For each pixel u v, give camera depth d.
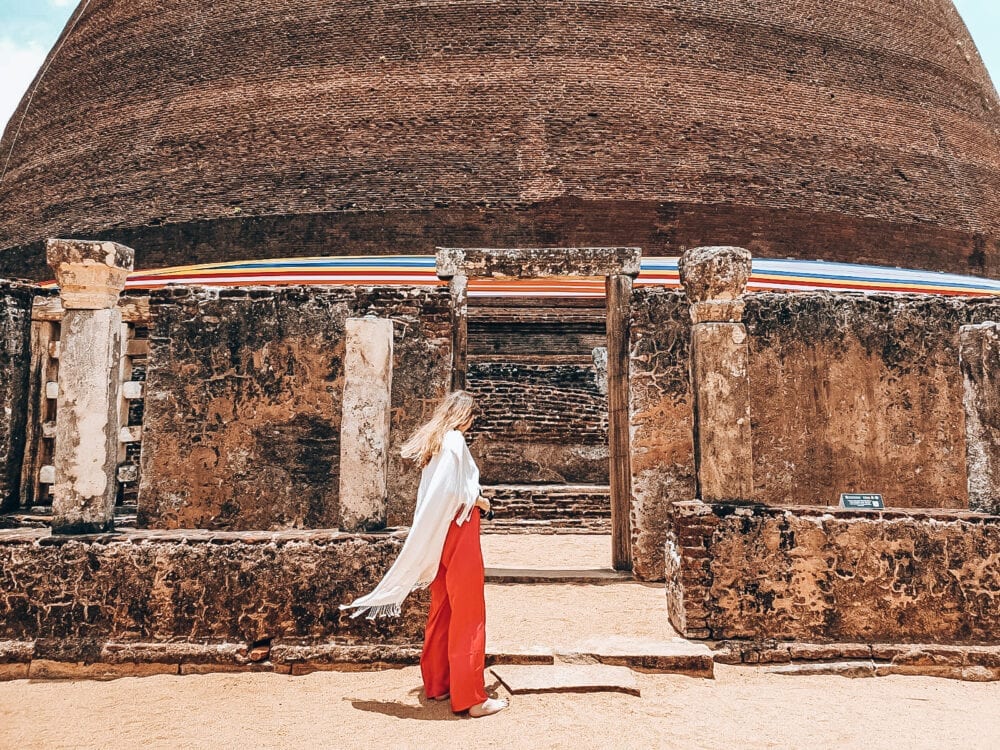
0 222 23.36
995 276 22.45
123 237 20.75
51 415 7.54
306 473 7.30
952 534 5.27
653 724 3.97
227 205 20.09
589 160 19.45
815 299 7.64
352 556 4.98
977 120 24.19
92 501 5.23
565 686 4.41
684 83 20.33
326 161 19.84
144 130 21.56
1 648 4.79
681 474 7.74
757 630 5.21
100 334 5.36
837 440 7.51
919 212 21.55
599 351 16.22
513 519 11.25
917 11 24.34
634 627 5.85
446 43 20.41
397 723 3.94
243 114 20.73
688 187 19.55
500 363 17.19
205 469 7.29
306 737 3.75
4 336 7.05
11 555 4.95
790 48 21.56
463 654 4.09
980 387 5.50
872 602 5.22
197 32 22.03
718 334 5.73
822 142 20.98
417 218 19.17
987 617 5.20
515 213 19.09
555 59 20.19
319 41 20.94
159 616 4.92
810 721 4.09
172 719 4.00
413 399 7.75
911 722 4.11
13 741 3.68
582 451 12.70
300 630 4.93
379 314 7.71
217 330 7.38
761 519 5.30
